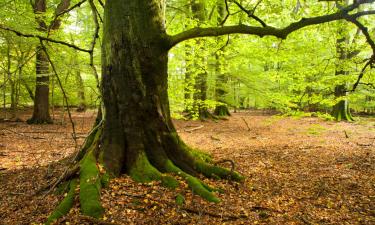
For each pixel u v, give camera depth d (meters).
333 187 7.64
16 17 12.06
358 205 6.52
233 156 10.88
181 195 6.19
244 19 10.56
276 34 6.95
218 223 5.41
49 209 5.76
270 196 6.92
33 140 13.16
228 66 15.01
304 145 13.33
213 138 15.00
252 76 17.17
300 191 7.34
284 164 9.87
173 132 7.51
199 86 19.06
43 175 7.49
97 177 6.17
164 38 7.03
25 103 27.45
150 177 6.68
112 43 6.91
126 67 6.89
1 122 18.33
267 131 18.17
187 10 13.78
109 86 7.02
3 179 7.50
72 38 15.49
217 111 26.30
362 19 11.12
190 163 7.47
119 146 6.98
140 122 7.04
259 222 5.55
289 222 5.61
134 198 6.00
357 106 28.73
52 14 13.23
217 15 15.88
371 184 7.84
